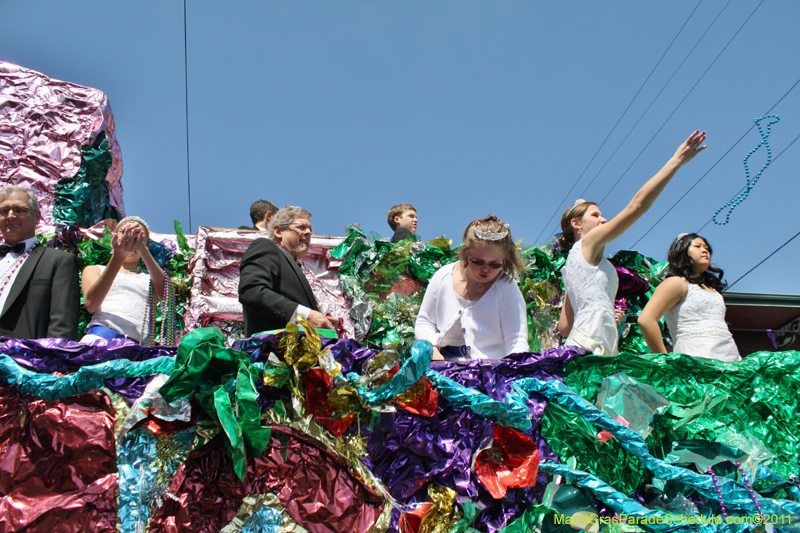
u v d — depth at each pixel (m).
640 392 2.59
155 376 2.16
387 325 4.82
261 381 2.22
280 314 2.90
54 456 2.00
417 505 2.24
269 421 2.19
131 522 1.97
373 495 2.21
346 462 2.21
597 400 2.61
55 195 5.16
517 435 2.40
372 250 5.10
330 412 2.25
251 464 2.12
